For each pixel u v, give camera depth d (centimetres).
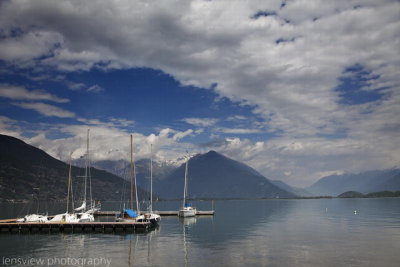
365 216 12100
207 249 5388
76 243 6091
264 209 19350
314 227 8406
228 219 11362
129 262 4553
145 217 8969
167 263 4469
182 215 12419
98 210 14425
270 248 5422
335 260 4550
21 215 14225
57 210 18712
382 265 4294
